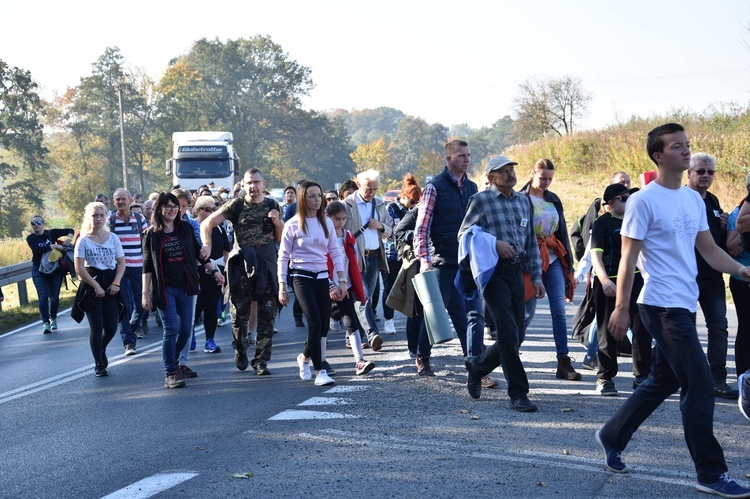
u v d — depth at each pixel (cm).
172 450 1299
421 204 1639
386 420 1418
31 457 1310
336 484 1089
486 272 1410
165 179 19925
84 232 2019
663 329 1016
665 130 1023
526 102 12762
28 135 17250
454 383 1689
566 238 1747
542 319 2609
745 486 1026
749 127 5853
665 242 1022
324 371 1752
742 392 1116
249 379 1867
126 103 19500
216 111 19525
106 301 2025
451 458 1184
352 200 2247
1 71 17075
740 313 1523
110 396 1770
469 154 1652
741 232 1473
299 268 1738
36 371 2152
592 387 1631
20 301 3719
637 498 999
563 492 1028
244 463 1203
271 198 1931
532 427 1337
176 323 1825
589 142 7500
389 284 2458
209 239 1905
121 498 1071
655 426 1323
